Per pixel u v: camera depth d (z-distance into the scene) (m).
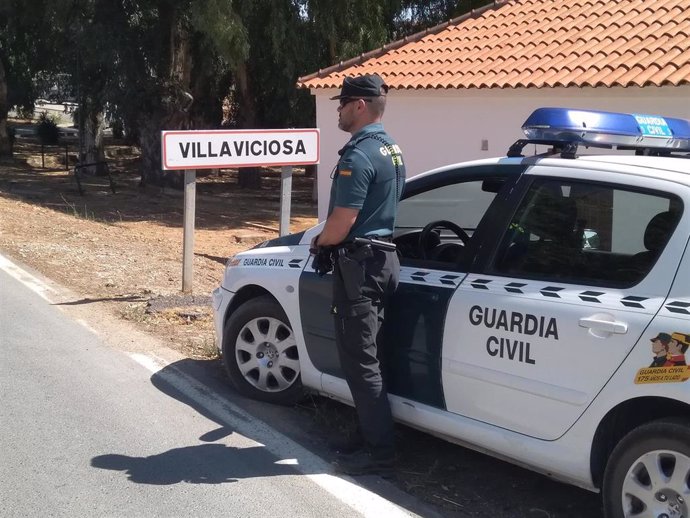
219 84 25.81
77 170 21.78
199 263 10.98
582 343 3.55
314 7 19.67
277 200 23.47
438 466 4.58
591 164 3.89
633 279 3.54
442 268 4.28
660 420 3.36
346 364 4.29
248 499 4.04
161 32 21.22
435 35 14.62
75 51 22.58
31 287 8.62
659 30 11.60
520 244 4.00
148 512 3.87
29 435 4.75
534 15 13.94
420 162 13.02
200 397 5.48
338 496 4.10
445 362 4.11
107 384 5.67
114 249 11.45
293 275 5.03
